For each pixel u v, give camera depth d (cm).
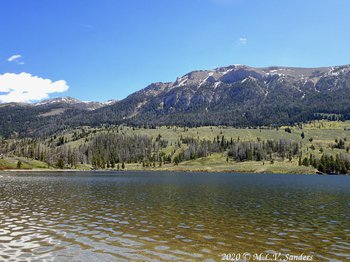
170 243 3045
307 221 4309
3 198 6288
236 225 3950
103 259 2564
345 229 3803
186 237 3288
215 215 4659
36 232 3409
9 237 3191
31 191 7769
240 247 2961
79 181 12069
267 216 4659
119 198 6606
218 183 11881
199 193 7881
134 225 3838
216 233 3491
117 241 3091
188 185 10700
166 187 9719
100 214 4575
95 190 8375
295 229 3775
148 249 2841
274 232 3594
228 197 7075
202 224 3969
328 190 9381
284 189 9469
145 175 18950
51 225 3772
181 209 5172
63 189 8456
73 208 5100
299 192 8575
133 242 3062
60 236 3253
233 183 11944
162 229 3641
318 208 5553
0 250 2772
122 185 10375
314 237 3391
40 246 2898
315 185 11419
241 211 5078
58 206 5294
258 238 3309
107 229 3600
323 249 2948
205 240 3181
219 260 2581
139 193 7712
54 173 19412
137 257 2620
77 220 4100
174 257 2631
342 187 10588
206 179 14775
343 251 2892
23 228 3594
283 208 5497
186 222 4081
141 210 5006
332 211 5222
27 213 4566
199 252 2780
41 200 6041
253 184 11450
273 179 15162
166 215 4581
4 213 4547
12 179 12719
